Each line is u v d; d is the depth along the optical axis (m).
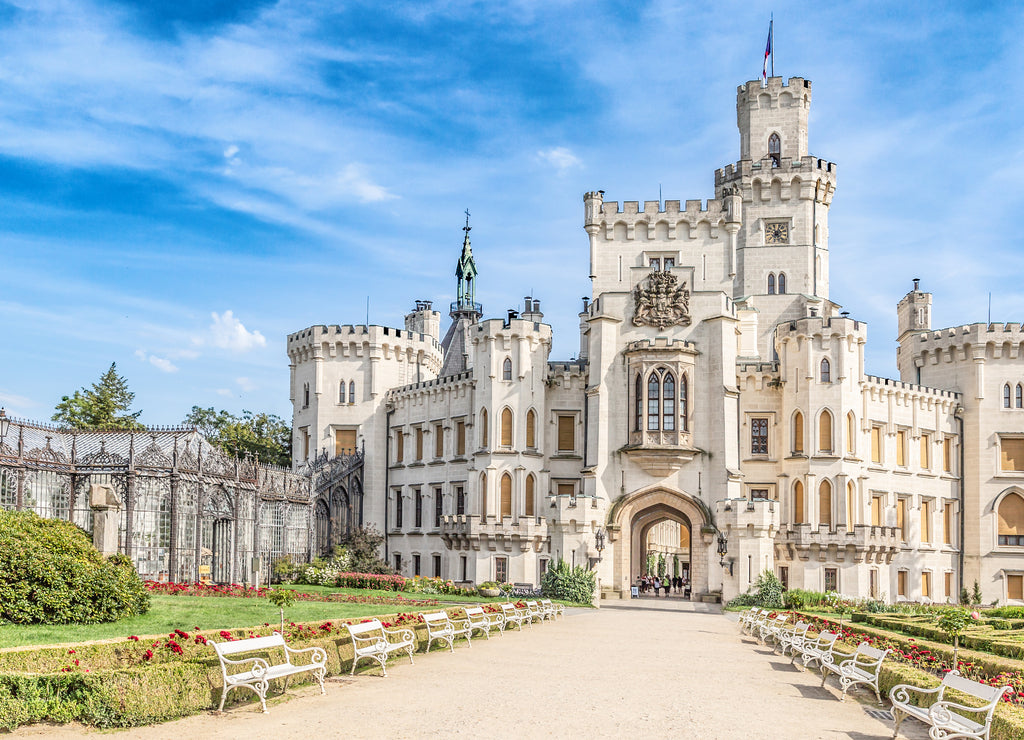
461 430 80.25
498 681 24.25
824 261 91.50
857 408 74.00
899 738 18.91
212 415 106.19
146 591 30.72
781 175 90.31
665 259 78.69
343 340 87.88
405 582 62.56
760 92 92.81
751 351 82.31
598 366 73.38
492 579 71.94
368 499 86.44
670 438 70.50
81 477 48.41
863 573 69.94
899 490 78.50
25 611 25.53
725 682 25.97
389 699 21.19
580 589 65.81
